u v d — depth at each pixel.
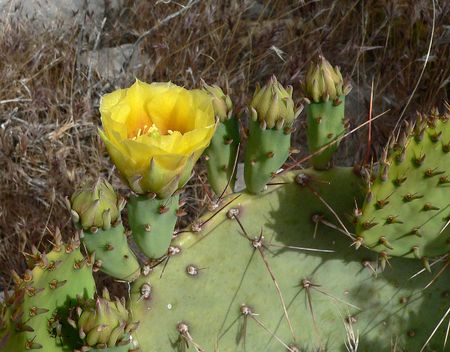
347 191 0.53
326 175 0.53
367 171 0.51
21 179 0.89
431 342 0.58
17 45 1.05
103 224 0.45
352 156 0.96
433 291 0.56
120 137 0.42
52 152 0.88
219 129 0.51
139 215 0.46
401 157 0.49
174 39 1.05
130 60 1.05
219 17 1.08
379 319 0.56
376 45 1.08
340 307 0.56
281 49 1.06
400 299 0.56
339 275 0.55
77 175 0.88
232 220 0.53
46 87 1.00
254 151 0.50
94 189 0.45
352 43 1.07
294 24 1.08
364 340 0.57
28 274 0.44
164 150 0.43
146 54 1.07
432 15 1.03
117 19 1.12
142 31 1.08
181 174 0.44
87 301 0.44
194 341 0.53
